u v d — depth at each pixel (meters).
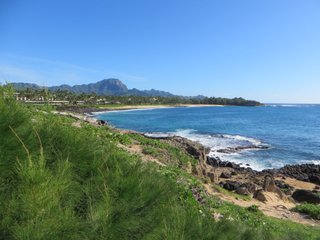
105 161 3.90
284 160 39.75
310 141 55.56
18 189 2.71
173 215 3.49
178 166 20.66
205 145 47.84
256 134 64.44
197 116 121.62
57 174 3.06
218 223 3.97
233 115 133.00
